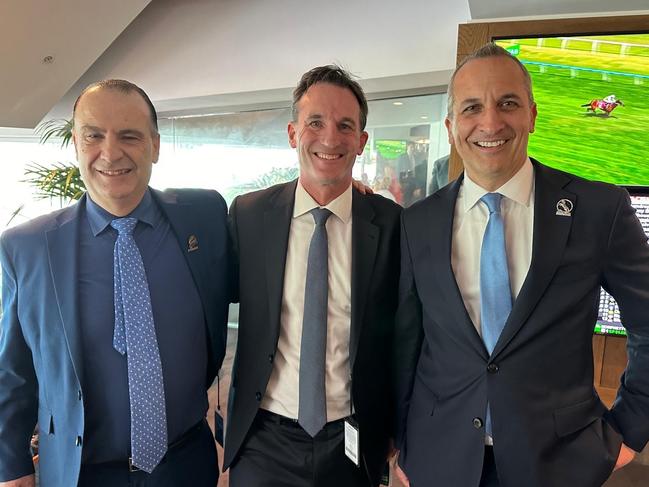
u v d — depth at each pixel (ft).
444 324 3.96
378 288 4.77
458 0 9.55
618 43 6.52
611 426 3.92
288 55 11.50
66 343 3.99
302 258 4.83
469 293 3.92
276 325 4.69
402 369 4.66
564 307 3.58
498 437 3.62
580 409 3.67
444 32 9.76
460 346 3.87
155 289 4.30
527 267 3.78
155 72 13.33
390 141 11.18
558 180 3.91
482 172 3.84
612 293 3.86
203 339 4.62
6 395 4.27
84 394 4.02
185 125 14.96
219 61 12.44
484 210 4.00
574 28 6.67
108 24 11.82
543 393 3.59
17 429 4.33
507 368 3.61
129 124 4.04
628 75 6.55
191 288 4.52
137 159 4.10
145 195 4.45
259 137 14.03
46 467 4.25
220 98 12.73
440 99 10.53
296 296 4.78
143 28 13.29
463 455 3.80
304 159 4.77
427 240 4.20
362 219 4.88
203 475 4.68
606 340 6.98
